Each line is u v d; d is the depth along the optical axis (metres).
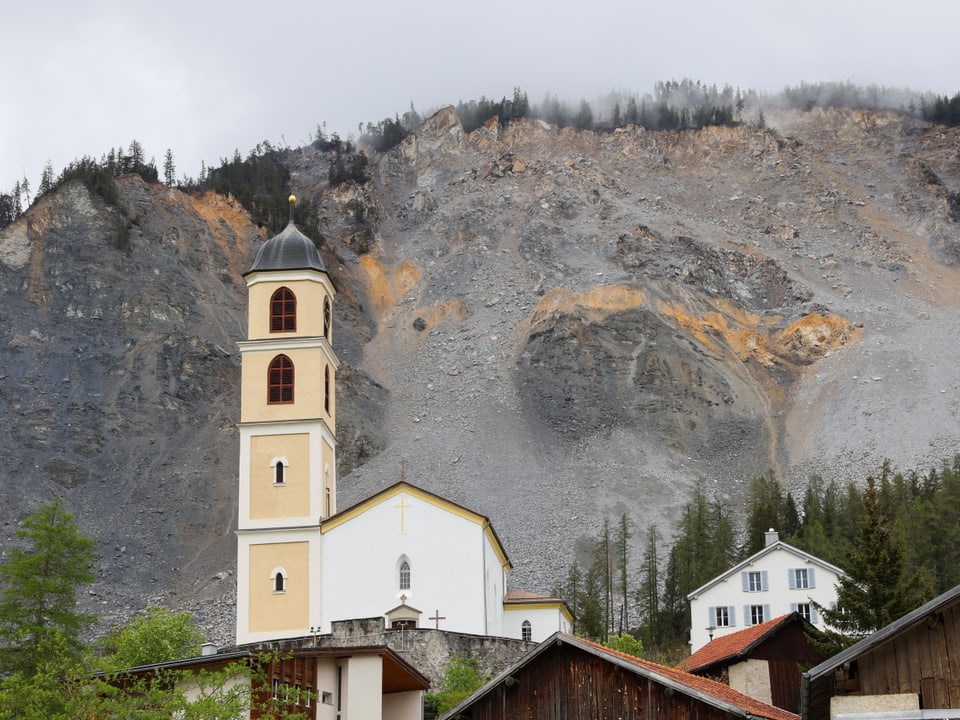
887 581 54.62
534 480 191.62
